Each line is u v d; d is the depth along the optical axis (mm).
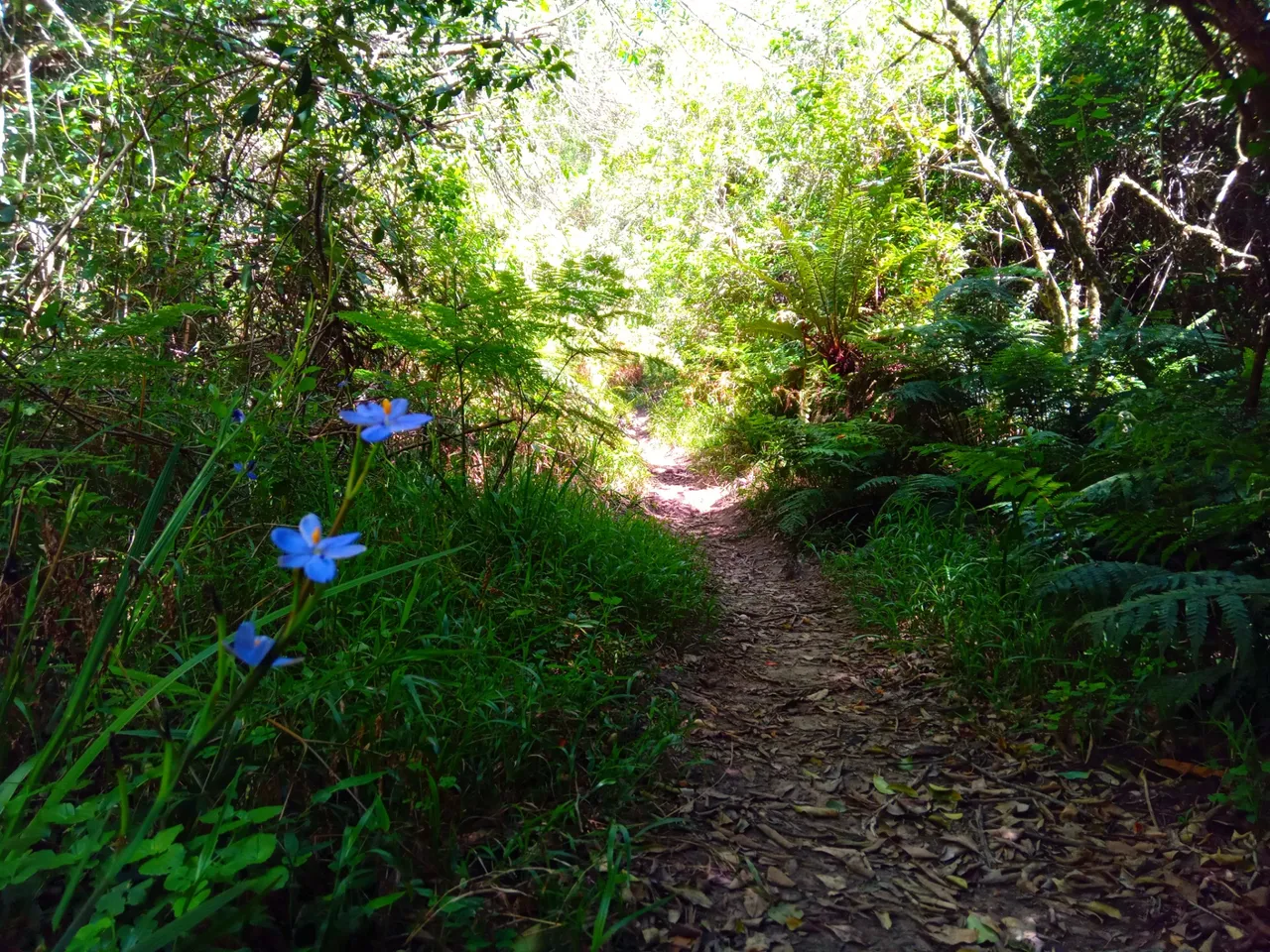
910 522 4793
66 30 3877
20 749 1685
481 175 7754
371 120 4355
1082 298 7848
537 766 2293
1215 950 1796
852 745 2812
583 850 2055
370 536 2887
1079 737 2701
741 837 2242
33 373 2580
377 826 1690
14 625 1788
